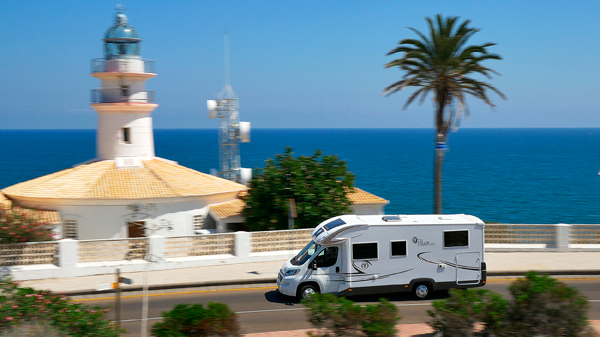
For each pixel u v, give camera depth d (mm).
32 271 19125
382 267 16547
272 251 22453
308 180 26047
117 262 20312
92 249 20125
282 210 25422
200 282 18719
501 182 104812
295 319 14906
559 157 174125
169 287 18453
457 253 16828
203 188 28391
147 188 26734
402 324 14219
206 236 21516
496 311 11852
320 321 11586
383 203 30125
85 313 11445
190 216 27344
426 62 25797
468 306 12016
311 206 25219
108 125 29641
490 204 78438
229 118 40406
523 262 21688
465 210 73062
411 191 90625
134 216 25750
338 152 199625
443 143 26156
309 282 16531
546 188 96312
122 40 29109
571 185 100875
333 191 25844
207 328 10969
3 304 11047
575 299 11641
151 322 14680
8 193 27750
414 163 147000
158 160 30984
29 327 10523
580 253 23391
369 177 111312
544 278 12141
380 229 16516
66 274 19547
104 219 25625
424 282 16844
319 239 16500
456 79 26406
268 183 25859
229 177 40312
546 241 24062
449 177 113500
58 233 24828
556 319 11422
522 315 11617
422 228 16688
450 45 24969
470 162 154000
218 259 21406
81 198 25281
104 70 29266
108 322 11461
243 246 21734
